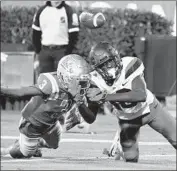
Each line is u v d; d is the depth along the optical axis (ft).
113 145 61.26
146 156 67.72
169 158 65.77
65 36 95.40
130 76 54.03
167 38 120.47
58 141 61.82
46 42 95.30
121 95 53.42
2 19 125.29
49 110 56.95
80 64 54.39
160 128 57.41
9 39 125.39
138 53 119.55
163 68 120.57
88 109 55.36
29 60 120.16
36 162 54.03
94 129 99.55
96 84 54.03
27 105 57.93
